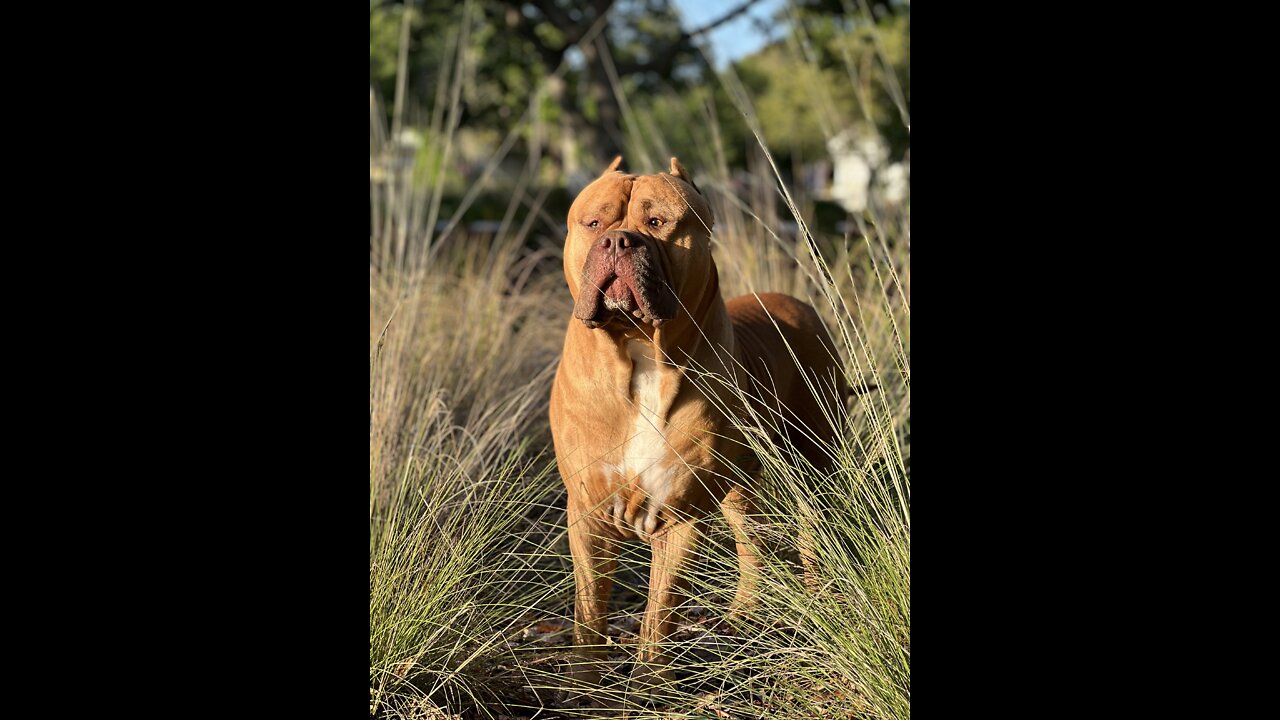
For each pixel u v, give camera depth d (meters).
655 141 5.77
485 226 8.66
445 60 5.01
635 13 16.80
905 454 3.25
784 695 2.45
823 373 3.15
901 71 10.53
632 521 2.59
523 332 4.69
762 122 16.86
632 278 2.23
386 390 3.49
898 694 2.16
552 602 3.10
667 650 2.61
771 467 2.64
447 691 2.60
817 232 5.70
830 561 2.45
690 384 2.46
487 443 3.51
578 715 2.60
